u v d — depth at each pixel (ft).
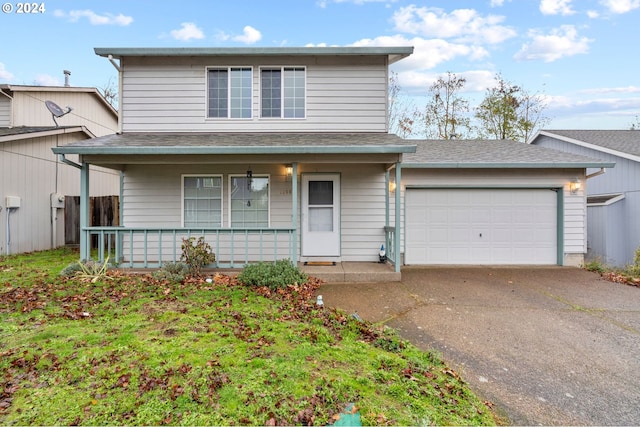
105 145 20.63
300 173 26.11
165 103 26.25
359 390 8.99
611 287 20.65
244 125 26.37
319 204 26.21
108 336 11.87
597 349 12.42
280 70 26.55
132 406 8.05
